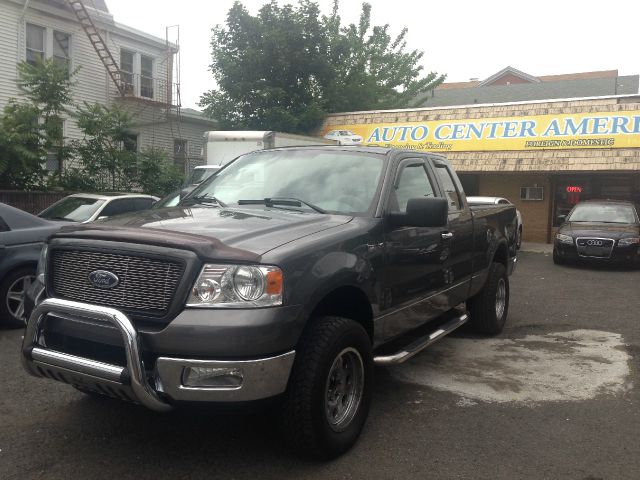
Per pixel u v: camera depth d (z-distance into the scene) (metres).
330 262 3.74
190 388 3.23
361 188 4.62
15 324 6.97
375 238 4.27
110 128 16.78
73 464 3.72
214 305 3.27
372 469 3.73
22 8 18.88
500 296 7.22
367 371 4.09
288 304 3.39
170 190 17.89
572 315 8.40
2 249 6.76
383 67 30.41
